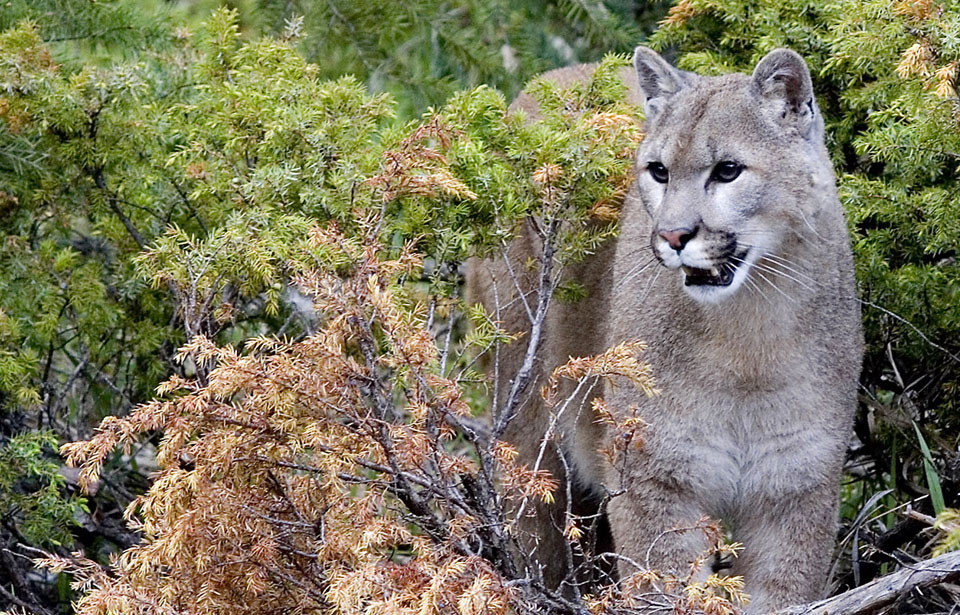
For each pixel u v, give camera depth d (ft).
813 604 27.63
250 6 46.91
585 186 33.17
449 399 27.71
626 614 27.14
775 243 30.35
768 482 30.99
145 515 27.81
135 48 42.68
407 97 46.16
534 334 31.45
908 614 31.73
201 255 32.17
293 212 33.73
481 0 47.80
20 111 37.14
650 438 31.04
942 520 25.32
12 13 42.11
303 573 27.61
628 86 37.22
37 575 39.60
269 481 27.81
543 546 36.42
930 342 35.14
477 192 32.58
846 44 34.32
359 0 46.68
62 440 38.99
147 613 26.27
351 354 32.45
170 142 38.40
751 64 38.83
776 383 30.32
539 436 36.63
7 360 35.91
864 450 38.22
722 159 30.12
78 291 38.06
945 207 33.99
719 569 33.45
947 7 32.99
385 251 32.73
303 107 34.24
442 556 26.32
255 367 26.55
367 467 27.30
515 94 47.01
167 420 26.96
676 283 30.99
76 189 38.65
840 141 37.65
